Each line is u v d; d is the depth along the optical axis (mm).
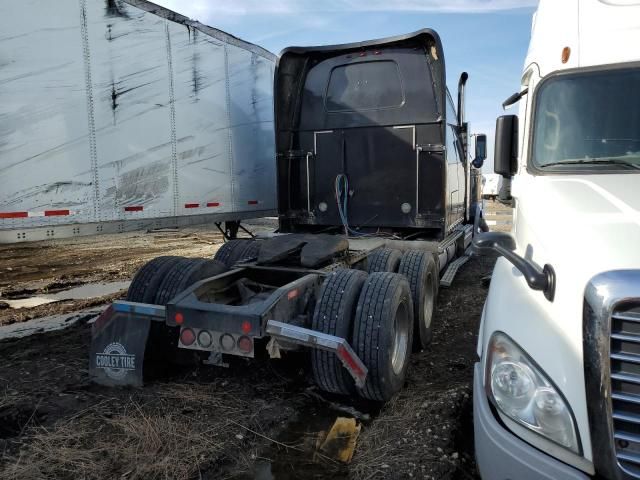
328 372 3885
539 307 2479
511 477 2225
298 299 4113
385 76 6582
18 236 5258
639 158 3059
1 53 5039
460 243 9086
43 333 5910
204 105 7367
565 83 3346
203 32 7293
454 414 3803
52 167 5492
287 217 7203
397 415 3826
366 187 6785
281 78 6926
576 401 2117
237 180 8117
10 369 4684
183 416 3779
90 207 5883
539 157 3309
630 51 3227
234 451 3377
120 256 13008
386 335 3824
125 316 4246
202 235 18031
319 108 6957
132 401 3980
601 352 2037
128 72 6223
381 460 3246
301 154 7070
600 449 2031
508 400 2311
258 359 4801
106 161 6031
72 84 5633
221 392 4207
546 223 2760
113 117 6078
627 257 2189
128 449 3328
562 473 2082
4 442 3414
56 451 3287
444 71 6164
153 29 6516
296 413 3951
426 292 5570
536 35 3891
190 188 7215
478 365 2732
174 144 6902
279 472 3168
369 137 6699
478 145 9539
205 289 4199
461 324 6355
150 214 6617
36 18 5289
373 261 5469
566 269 2363
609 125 3184
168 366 4539
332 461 3287
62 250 14148
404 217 6648
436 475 3096
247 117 8289
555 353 2232
